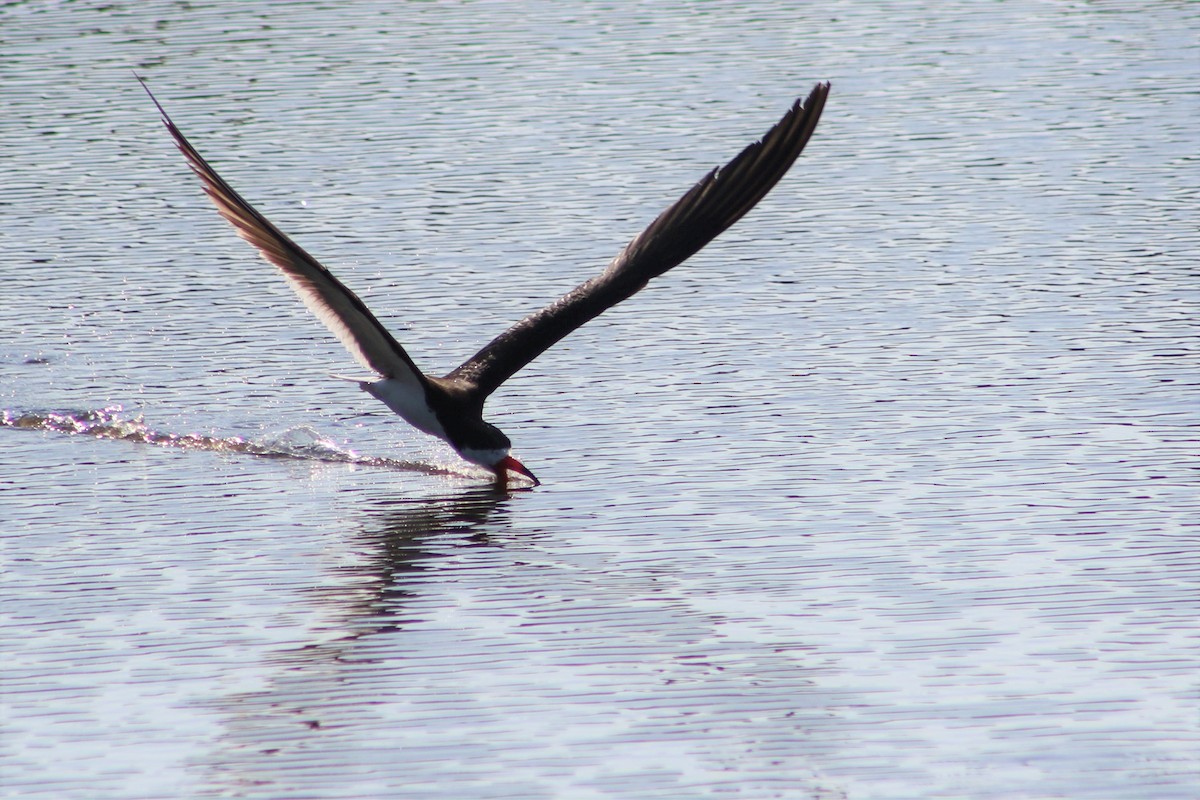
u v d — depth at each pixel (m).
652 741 9.25
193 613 10.94
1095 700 9.56
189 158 10.23
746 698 9.68
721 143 23.41
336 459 14.00
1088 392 14.55
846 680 9.86
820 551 11.67
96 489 13.30
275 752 9.20
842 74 27.50
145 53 29.67
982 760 8.98
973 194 21.16
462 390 12.38
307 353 16.53
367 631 10.62
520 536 12.16
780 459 13.38
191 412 15.03
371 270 18.70
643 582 11.27
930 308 17.02
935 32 30.42
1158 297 17.02
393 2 33.78
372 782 8.89
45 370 16.03
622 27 31.41
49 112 26.09
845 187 21.83
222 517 12.68
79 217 21.25
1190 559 11.32
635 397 14.91
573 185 21.80
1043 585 11.01
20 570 11.66
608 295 12.79
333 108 26.00
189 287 18.58
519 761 9.06
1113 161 22.25
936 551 11.59
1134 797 8.62
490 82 27.41
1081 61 27.94
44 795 8.80
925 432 13.83
